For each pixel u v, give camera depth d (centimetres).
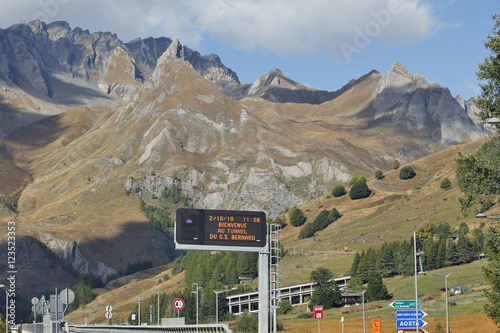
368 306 13625
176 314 15188
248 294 15800
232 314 15162
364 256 17275
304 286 16625
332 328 9819
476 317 9175
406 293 14300
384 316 11462
